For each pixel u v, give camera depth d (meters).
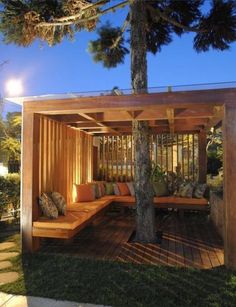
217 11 5.41
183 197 7.00
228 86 3.81
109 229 5.85
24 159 4.47
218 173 11.50
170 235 5.37
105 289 3.18
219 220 5.37
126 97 4.11
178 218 6.91
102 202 6.32
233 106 3.79
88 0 5.27
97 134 8.34
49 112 4.46
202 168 7.81
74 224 4.37
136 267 3.78
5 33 5.20
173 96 3.96
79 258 4.13
